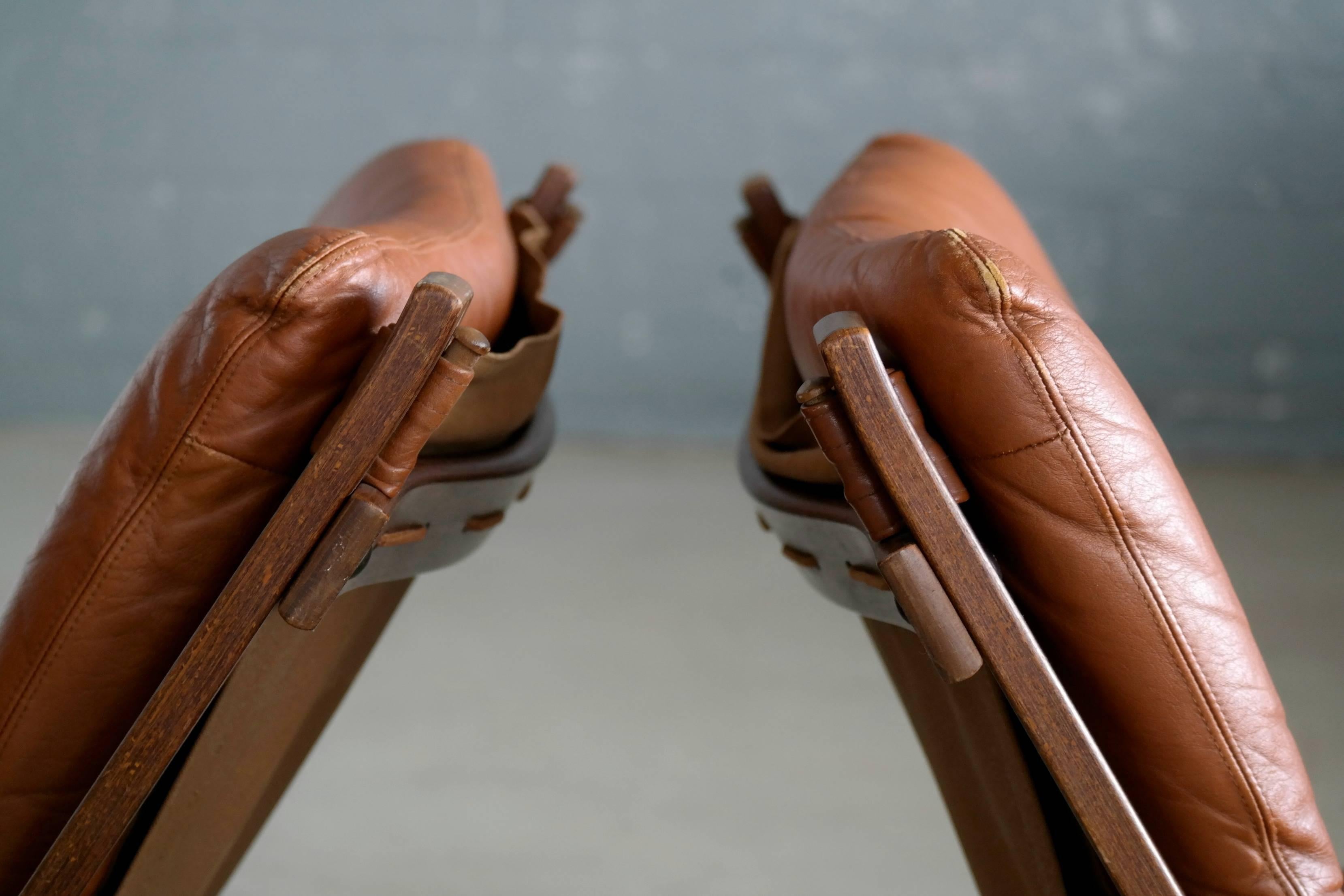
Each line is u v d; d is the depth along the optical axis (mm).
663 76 4863
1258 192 4859
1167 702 849
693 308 4980
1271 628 2938
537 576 3275
